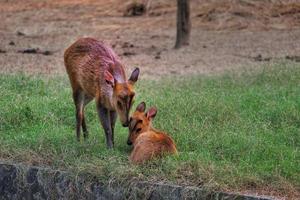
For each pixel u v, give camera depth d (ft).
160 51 79.87
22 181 40.60
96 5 106.42
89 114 51.11
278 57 74.33
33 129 47.29
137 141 39.93
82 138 45.73
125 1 105.91
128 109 41.50
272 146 41.91
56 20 100.32
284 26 91.30
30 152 42.11
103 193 38.29
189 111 49.19
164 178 37.52
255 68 67.51
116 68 42.78
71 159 40.65
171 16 98.73
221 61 73.36
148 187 37.24
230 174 37.32
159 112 49.37
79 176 38.99
